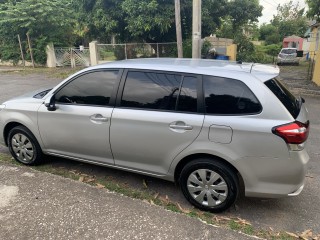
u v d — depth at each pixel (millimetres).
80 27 19078
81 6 16469
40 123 4355
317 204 3770
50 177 4098
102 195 3686
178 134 3447
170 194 3945
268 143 3121
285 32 48594
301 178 3191
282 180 3193
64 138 4230
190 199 3588
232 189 3365
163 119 3510
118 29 16812
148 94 3672
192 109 3430
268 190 3256
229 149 3252
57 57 21922
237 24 23906
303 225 3340
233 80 3316
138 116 3643
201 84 3426
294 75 17125
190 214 3463
